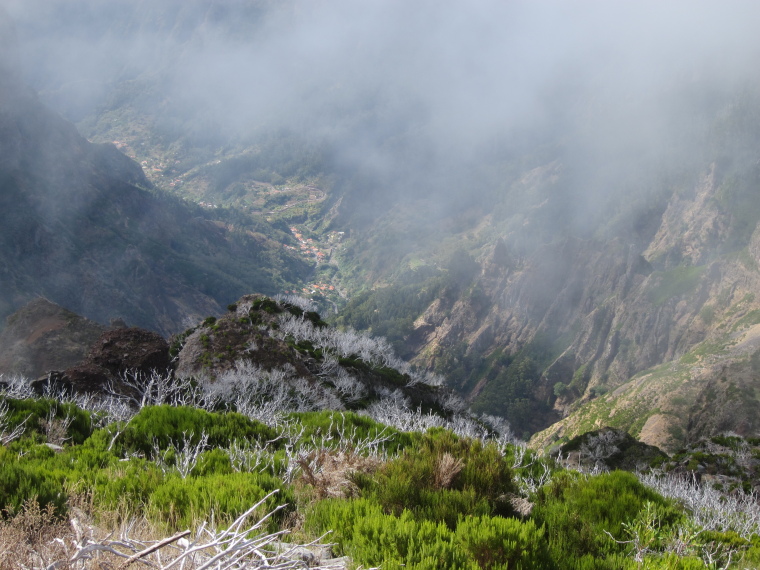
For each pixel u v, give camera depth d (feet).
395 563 15.37
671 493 44.80
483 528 17.97
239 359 80.84
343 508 19.72
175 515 19.24
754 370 335.47
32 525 14.15
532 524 19.20
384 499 20.84
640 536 21.67
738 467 65.31
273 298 115.65
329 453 28.73
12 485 18.11
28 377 70.18
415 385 111.04
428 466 23.30
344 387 88.58
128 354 58.54
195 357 81.46
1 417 31.68
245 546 11.74
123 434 31.65
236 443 31.37
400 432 43.32
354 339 119.96
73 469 24.88
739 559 23.17
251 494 21.02
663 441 324.19
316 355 96.78
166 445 31.65
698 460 68.03
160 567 11.19
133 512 19.42
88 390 50.83
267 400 70.08
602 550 21.39
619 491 27.40
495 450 25.27
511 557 17.02
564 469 43.19
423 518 19.20
